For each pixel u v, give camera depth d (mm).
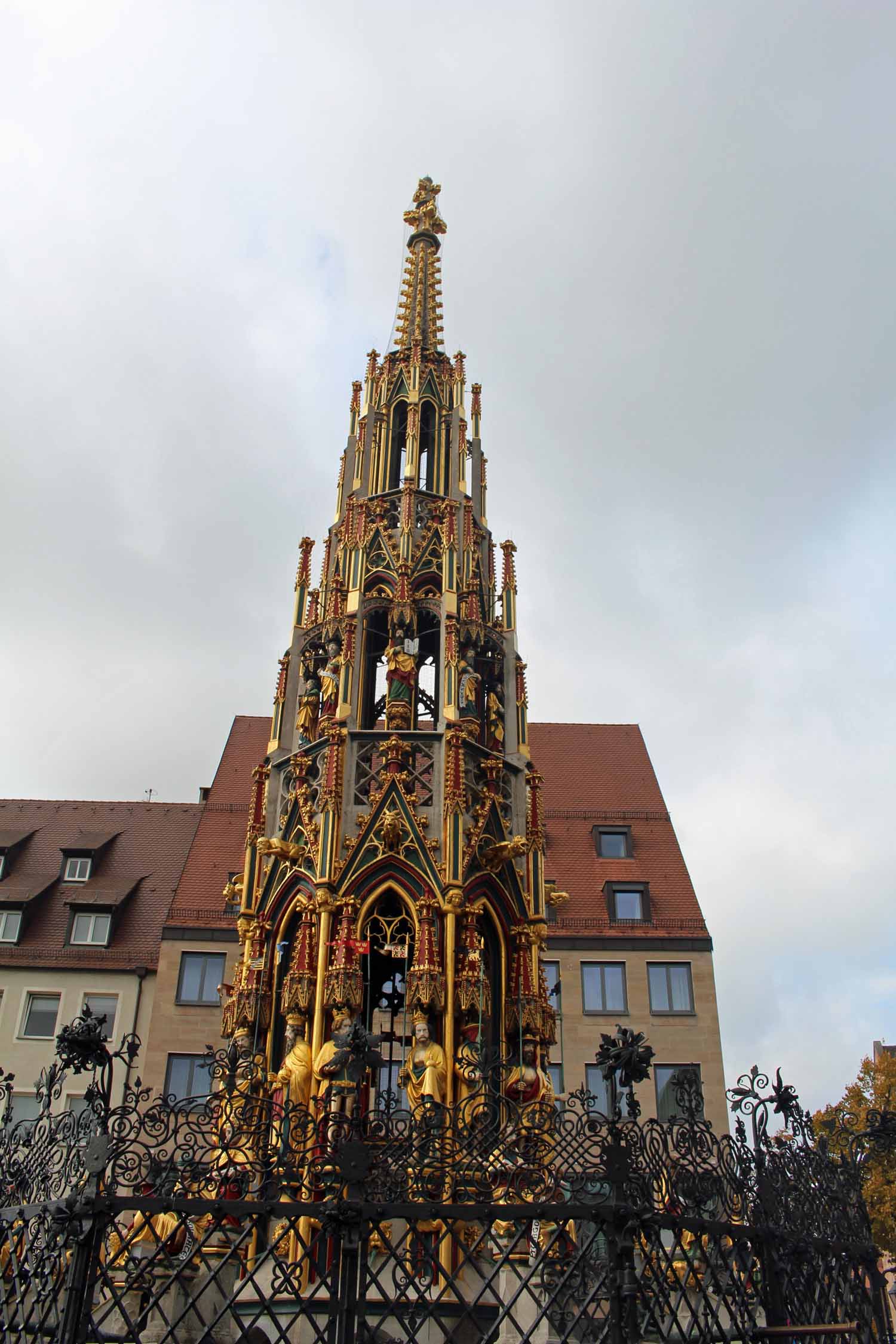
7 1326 12359
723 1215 13891
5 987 44219
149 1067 40812
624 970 43000
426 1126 12891
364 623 20781
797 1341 14023
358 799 18531
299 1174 12719
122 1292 12711
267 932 18375
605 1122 12820
